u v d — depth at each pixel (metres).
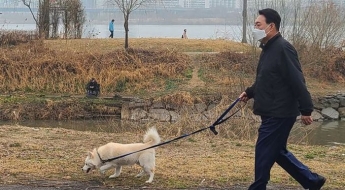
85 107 23.22
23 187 6.77
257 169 5.66
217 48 32.16
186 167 8.16
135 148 7.08
